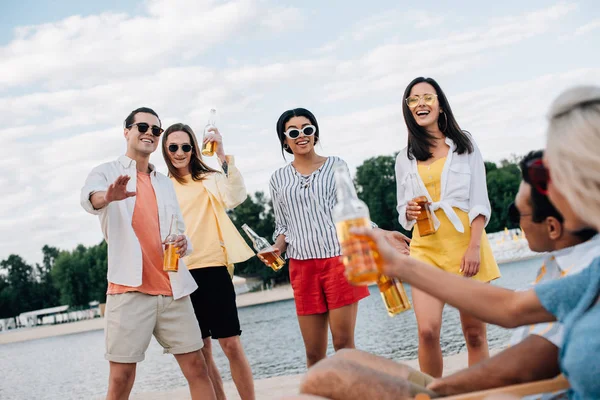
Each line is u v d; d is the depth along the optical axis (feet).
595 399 5.38
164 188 15.17
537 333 6.11
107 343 13.94
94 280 309.22
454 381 6.32
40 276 358.02
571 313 5.63
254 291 237.86
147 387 32.73
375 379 6.41
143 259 14.26
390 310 8.40
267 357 39.45
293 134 15.69
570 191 5.48
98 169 14.42
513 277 75.25
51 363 65.72
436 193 13.87
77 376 46.52
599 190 5.34
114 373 13.93
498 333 31.37
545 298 5.80
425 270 6.19
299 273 15.78
